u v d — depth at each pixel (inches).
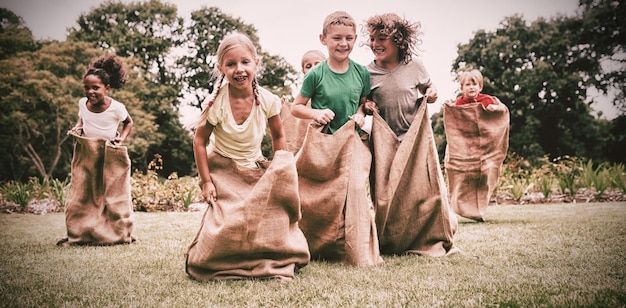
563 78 1119.0
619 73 1108.5
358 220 136.9
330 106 147.3
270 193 115.3
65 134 1055.0
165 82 1237.1
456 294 99.6
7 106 968.3
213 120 124.5
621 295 95.8
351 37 143.4
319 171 138.3
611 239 164.7
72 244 177.6
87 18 1242.0
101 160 182.2
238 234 112.6
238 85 122.0
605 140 1149.1
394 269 127.0
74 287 110.2
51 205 399.5
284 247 118.2
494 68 1172.5
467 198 225.6
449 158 225.1
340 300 96.7
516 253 143.3
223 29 1268.5
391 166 147.8
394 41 151.4
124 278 119.0
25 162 1084.5
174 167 1263.5
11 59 963.3
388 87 154.3
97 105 187.9
